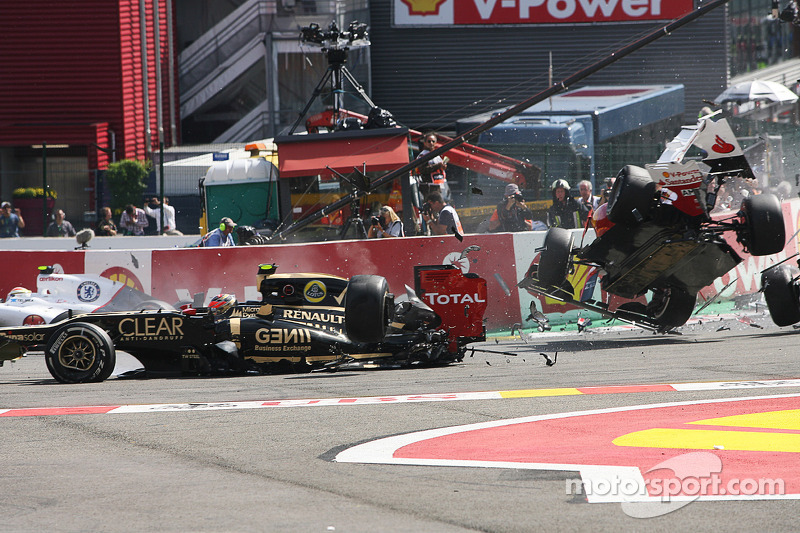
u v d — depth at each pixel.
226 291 42.12
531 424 20.31
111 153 100.12
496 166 66.56
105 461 18.22
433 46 110.50
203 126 108.12
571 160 70.75
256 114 107.00
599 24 109.12
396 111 111.31
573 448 18.03
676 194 31.88
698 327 40.75
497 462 17.14
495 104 110.44
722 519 13.76
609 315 36.41
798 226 52.19
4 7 99.75
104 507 15.00
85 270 42.22
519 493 15.19
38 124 99.44
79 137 98.38
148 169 84.62
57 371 29.72
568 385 25.50
